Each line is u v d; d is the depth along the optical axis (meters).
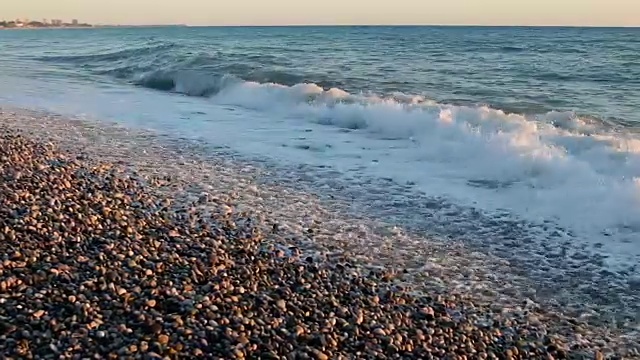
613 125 13.62
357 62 30.50
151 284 5.30
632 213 8.11
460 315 5.77
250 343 4.56
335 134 14.02
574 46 47.56
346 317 5.32
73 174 9.19
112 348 4.23
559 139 11.45
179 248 6.45
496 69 27.31
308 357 4.52
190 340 4.45
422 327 5.38
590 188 8.96
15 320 4.45
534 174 9.99
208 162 11.19
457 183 10.01
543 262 7.11
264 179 10.17
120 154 11.38
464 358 4.91
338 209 8.76
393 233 7.88
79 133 13.24
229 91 20.06
